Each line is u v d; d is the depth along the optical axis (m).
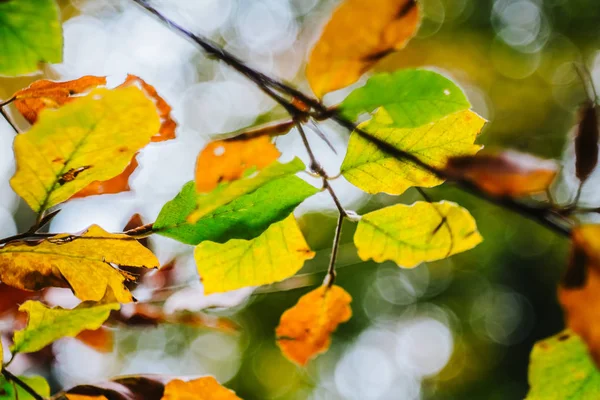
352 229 3.94
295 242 1.03
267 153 0.96
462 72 4.98
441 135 0.98
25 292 1.06
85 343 1.12
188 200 0.98
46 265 0.99
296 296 4.37
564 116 4.74
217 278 1.03
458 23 5.05
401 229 1.03
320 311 1.05
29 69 0.98
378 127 0.98
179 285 1.09
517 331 5.80
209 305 1.06
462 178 0.96
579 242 0.92
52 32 0.97
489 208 4.52
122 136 0.95
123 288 1.00
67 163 0.95
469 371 5.95
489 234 5.00
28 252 0.98
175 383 1.02
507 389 5.63
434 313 6.08
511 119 4.91
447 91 0.97
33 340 1.01
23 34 0.97
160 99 1.01
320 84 0.97
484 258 5.39
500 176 0.95
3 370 1.00
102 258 0.99
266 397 5.38
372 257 1.04
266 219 0.98
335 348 5.77
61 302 1.07
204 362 5.21
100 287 1.00
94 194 1.01
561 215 0.94
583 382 0.98
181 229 0.98
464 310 5.92
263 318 4.55
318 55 0.96
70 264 0.99
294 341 1.06
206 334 5.17
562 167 0.95
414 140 0.98
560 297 0.92
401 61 3.26
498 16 5.12
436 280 5.83
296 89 0.97
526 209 0.95
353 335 5.72
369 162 0.99
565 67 5.04
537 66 5.10
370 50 0.96
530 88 4.99
